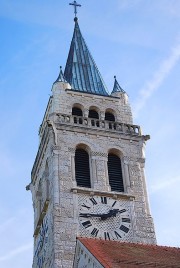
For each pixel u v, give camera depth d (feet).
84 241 126.00
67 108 193.77
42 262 169.37
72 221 162.81
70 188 169.58
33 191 198.80
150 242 165.58
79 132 183.93
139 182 179.01
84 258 121.08
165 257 123.85
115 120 197.88
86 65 219.00
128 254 119.96
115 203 170.60
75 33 235.40
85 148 182.70
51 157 177.27
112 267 105.81
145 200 175.11
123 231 165.27
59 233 159.43
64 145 179.01
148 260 117.29
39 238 178.70
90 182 175.11
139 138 189.78
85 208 166.81
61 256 154.92
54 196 166.81
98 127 187.32
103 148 183.11
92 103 198.70
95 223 164.45
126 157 183.83
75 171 175.94
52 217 164.04
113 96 203.92
